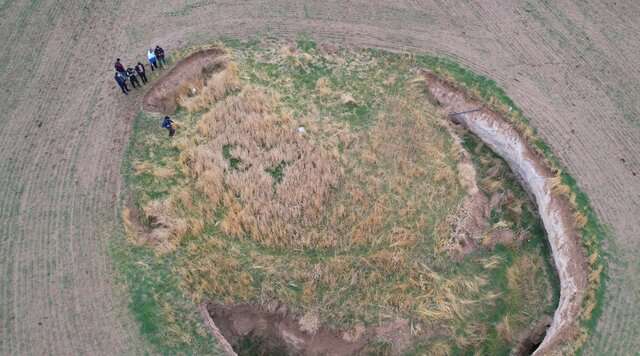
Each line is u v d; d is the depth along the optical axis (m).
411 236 22.98
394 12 31.11
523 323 21.97
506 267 23.22
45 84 27.27
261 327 21.20
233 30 30.03
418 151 25.69
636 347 19.92
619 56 28.91
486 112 26.56
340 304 21.33
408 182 24.62
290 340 20.88
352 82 28.09
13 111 26.14
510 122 25.97
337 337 20.83
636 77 27.97
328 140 25.69
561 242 22.83
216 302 21.14
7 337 19.67
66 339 19.73
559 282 22.75
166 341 19.94
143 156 24.98
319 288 21.69
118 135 25.58
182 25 30.19
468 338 21.28
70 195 23.45
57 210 22.97
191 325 20.42
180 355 19.69
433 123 26.70
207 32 29.88
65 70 27.89
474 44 29.52
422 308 21.34
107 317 20.34
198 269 21.75
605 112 26.50
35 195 23.36
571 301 21.09
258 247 22.66
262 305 21.17
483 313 22.00
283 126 25.81
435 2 31.61
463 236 23.39
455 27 30.36
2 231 22.23
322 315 21.00
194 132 25.83
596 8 31.23
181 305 20.84
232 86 27.41
